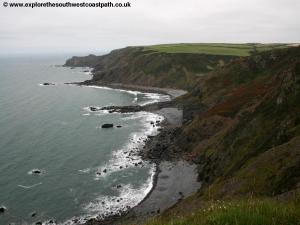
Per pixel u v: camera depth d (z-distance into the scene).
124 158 68.06
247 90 74.00
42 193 52.62
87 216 45.66
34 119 104.56
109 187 54.62
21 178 58.38
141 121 99.25
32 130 91.06
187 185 52.66
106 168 62.84
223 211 8.12
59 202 49.78
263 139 41.34
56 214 46.34
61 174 60.19
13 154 70.88
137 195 51.41
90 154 70.94
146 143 77.31
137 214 44.91
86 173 60.56
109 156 69.50
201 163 59.50
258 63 92.44
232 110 68.19
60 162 66.25
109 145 77.06
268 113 45.66
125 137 83.31
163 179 56.41
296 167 25.11
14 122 100.56
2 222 44.19
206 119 70.56
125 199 50.25
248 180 29.34
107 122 99.06
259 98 58.72
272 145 37.09
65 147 75.94
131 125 94.94
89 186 55.12
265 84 71.56
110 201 49.88
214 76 98.69
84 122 99.69
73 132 88.75
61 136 85.00
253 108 53.28
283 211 7.91
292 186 23.50
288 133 35.69
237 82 91.31
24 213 46.62
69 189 54.09
